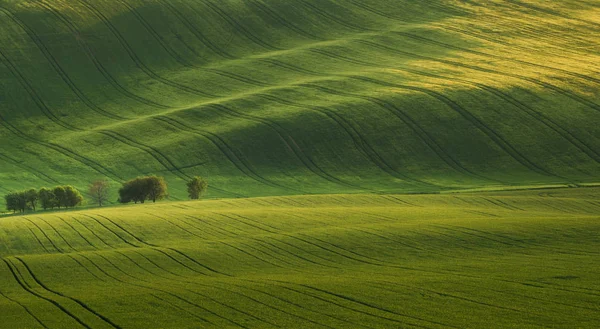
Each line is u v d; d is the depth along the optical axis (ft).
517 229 421.59
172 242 424.05
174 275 351.25
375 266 357.41
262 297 301.02
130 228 461.78
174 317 277.64
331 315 273.33
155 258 385.29
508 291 293.23
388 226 448.24
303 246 403.75
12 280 349.82
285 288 314.76
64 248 417.08
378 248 395.14
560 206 574.15
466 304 278.46
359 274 339.77
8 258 393.29
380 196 627.87
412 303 283.79
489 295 288.92
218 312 281.95
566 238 395.96
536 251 370.32
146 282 337.93
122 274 356.38
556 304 272.51
